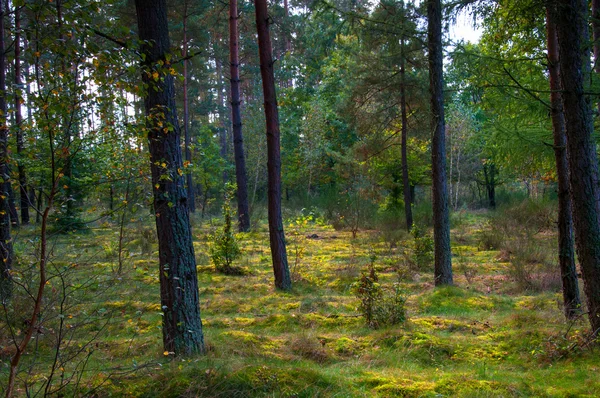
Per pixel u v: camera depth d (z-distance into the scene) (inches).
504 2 260.8
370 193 862.5
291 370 177.5
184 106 970.1
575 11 208.7
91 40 119.3
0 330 174.4
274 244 373.4
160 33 195.3
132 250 452.8
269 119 375.6
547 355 207.5
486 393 164.6
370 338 242.8
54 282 158.9
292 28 787.4
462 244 599.8
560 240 268.4
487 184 1165.1
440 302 320.2
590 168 214.4
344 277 401.7
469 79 297.3
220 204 1098.7
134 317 263.1
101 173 152.9
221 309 311.6
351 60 695.1
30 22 117.6
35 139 122.6
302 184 1248.2
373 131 705.6
